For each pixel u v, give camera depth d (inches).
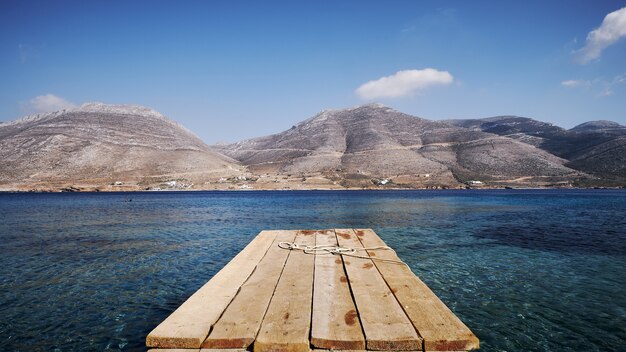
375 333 171.3
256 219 1328.7
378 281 262.2
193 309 206.4
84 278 544.1
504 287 489.1
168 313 408.8
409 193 3639.3
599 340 339.3
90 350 326.3
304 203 2241.6
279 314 198.7
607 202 2154.3
